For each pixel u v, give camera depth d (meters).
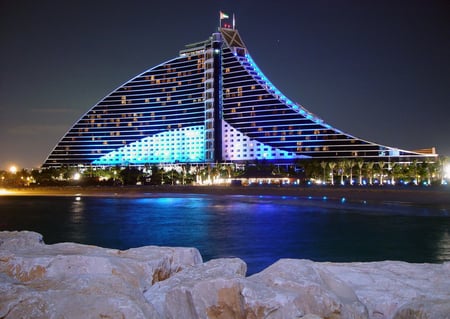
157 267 8.43
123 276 7.59
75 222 71.25
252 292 6.60
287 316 6.38
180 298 6.71
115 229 60.09
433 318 6.17
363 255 36.00
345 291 7.76
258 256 35.75
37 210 101.00
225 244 43.22
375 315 7.64
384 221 65.12
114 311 5.15
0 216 84.88
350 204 100.56
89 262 7.70
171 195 162.75
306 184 169.12
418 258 34.50
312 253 37.19
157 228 60.00
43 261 7.66
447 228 55.25
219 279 6.82
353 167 181.50
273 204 109.06
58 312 5.13
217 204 112.38
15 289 5.59
